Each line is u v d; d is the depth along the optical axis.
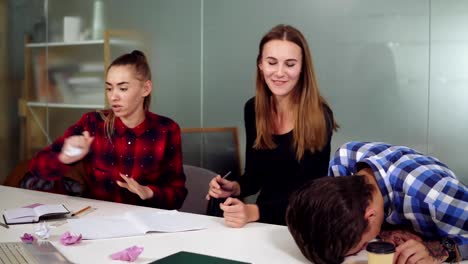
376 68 2.63
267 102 2.02
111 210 1.89
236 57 2.97
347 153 1.53
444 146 2.50
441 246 1.24
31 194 2.19
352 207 1.13
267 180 2.05
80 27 3.47
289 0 2.81
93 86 3.44
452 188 1.23
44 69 3.62
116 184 2.18
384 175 1.34
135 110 2.13
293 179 1.97
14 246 1.41
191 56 3.11
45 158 2.17
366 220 1.15
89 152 2.22
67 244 1.46
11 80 3.73
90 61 3.45
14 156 3.76
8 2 3.70
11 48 3.72
